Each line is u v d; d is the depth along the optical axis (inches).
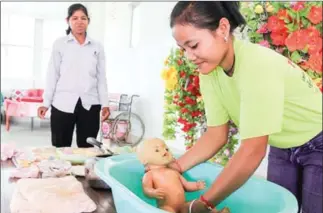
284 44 47.1
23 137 189.6
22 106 213.9
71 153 53.1
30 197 32.8
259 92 27.8
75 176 43.5
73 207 31.7
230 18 28.4
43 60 285.1
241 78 29.3
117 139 182.2
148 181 34.7
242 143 28.3
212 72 33.4
